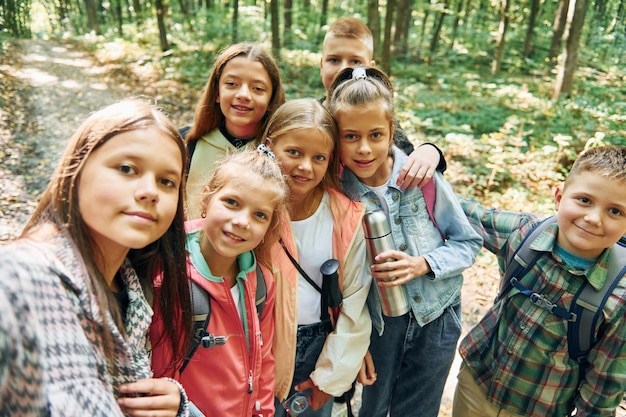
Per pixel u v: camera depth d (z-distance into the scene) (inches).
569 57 349.1
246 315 55.2
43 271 27.7
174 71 414.6
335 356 66.1
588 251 60.9
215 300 52.7
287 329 62.9
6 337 23.5
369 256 65.9
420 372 77.3
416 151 72.5
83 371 28.5
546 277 63.5
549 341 64.2
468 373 76.3
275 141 63.5
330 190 68.1
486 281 147.9
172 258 43.5
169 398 39.6
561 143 220.5
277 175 54.6
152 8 656.4
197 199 72.8
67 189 32.1
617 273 59.8
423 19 673.6
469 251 70.4
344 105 63.9
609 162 56.4
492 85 378.0
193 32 547.2
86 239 32.0
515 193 197.6
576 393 67.1
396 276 63.9
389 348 76.1
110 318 32.7
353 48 95.2
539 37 646.5
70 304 29.1
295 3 700.0
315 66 436.5
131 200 32.2
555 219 65.2
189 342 48.8
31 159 216.8
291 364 64.1
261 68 77.9
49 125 268.7
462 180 211.8
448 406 101.8
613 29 576.1
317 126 61.1
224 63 78.9
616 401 63.6
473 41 639.8
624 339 59.9
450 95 359.3
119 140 32.9
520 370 67.4
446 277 68.2
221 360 52.9
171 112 319.0
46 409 25.4
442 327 74.2
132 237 32.2
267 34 557.9
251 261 57.7
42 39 653.3
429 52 587.2
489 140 219.5
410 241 69.7
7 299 24.3
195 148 82.6
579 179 58.9
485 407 73.5
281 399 66.2
